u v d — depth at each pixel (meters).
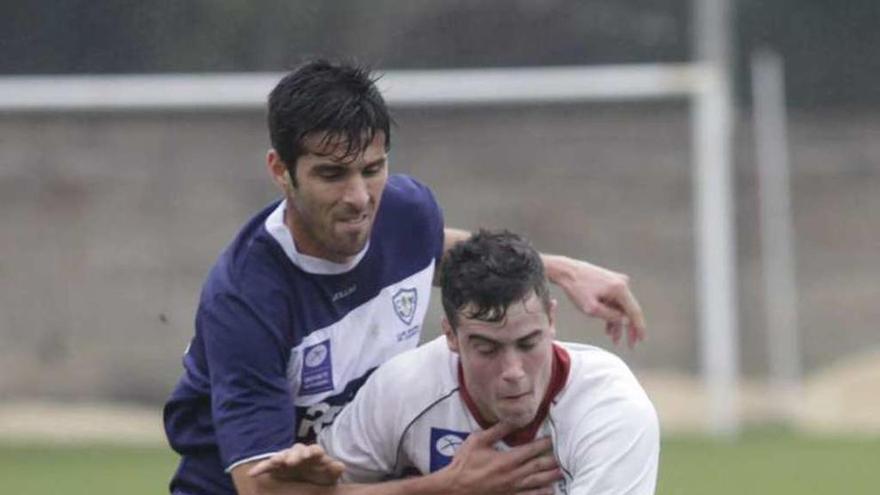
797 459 48.25
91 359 56.22
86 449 51.94
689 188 60.59
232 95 54.00
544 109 59.56
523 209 59.69
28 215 55.78
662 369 60.81
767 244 65.25
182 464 19.58
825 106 71.88
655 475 18.09
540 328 16.98
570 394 18.06
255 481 17.95
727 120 59.06
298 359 18.59
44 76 53.56
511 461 17.95
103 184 56.12
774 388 63.19
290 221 18.41
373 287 19.00
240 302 18.28
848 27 71.06
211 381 18.48
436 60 55.53
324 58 19.66
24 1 53.34
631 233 60.53
